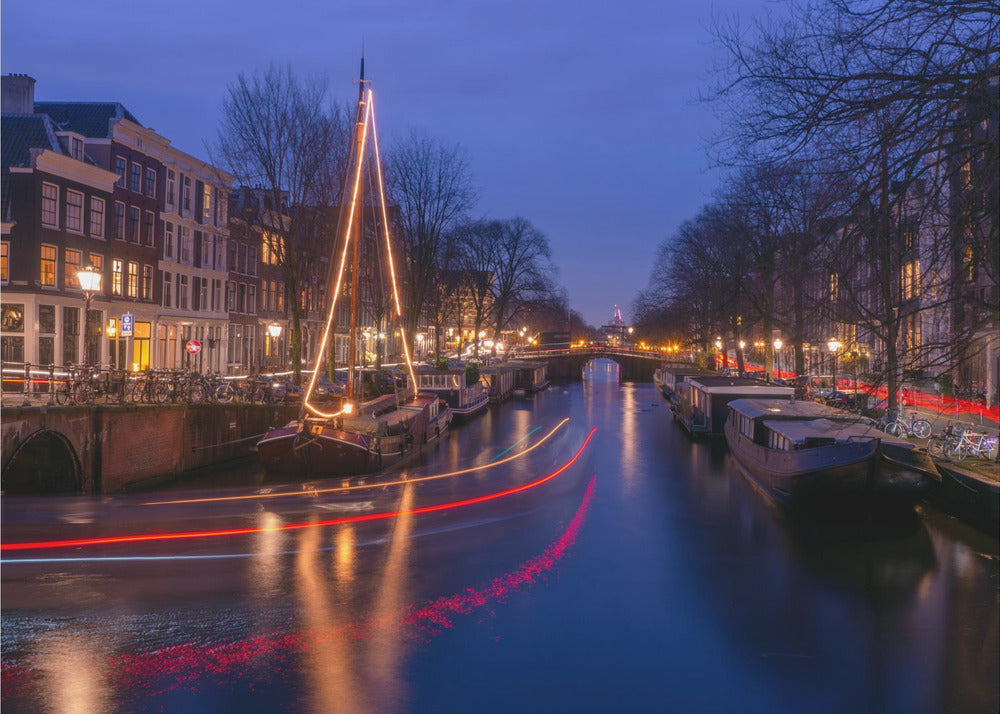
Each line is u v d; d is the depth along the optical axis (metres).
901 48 11.60
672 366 82.50
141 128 44.53
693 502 25.70
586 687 11.94
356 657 12.68
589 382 109.56
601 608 15.31
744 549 19.67
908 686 12.15
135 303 43.84
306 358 69.12
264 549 18.48
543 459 36.41
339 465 30.41
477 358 86.06
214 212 54.56
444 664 12.52
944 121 12.09
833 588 16.69
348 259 45.47
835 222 12.80
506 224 90.56
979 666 12.95
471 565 17.92
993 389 38.56
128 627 13.49
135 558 17.28
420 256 61.56
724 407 42.16
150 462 28.05
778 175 12.69
